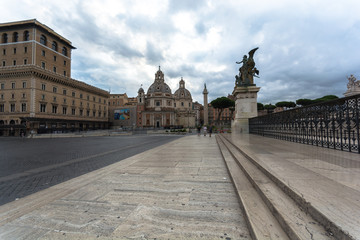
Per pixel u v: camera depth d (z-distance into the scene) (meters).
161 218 2.42
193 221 2.32
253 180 2.97
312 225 1.62
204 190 3.42
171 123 84.12
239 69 15.72
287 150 5.20
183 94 101.44
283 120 8.78
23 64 45.38
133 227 2.22
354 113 4.57
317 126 6.16
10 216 2.59
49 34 50.19
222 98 63.53
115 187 3.71
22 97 42.38
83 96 58.69
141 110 85.50
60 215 2.59
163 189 3.52
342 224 1.41
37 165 6.85
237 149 6.31
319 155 4.33
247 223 2.14
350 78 20.48
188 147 10.60
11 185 4.28
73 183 4.08
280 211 1.90
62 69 55.00
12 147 15.31
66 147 14.28
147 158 6.96
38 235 2.10
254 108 14.43
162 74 96.56
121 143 17.08
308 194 1.95
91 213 2.62
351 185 2.19
